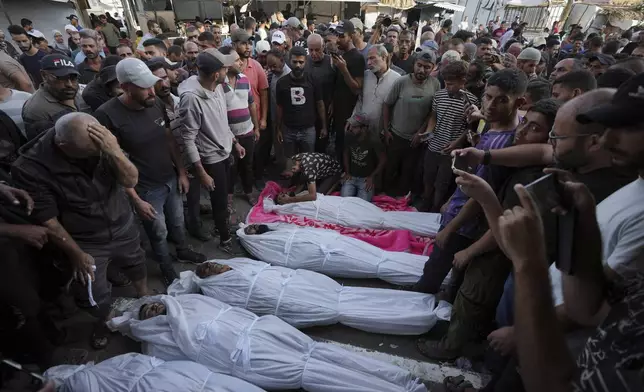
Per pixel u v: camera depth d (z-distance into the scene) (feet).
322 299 9.11
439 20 51.65
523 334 2.80
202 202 15.23
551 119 6.18
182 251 11.46
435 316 8.80
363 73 15.25
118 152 7.07
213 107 10.45
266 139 16.30
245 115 13.55
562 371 2.70
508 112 7.62
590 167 4.91
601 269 3.49
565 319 3.99
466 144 11.78
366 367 7.29
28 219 6.80
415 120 13.71
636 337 2.41
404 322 8.73
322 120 15.97
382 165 14.30
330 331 9.14
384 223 12.57
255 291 9.02
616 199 4.17
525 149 6.09
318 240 10.99
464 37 22.36
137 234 8.95
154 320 8.07
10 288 7.13
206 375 6.82
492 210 4.60
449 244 8.52
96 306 8.43
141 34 32.50
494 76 7.57
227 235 12.10
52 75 8.43
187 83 10.32
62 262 7.89
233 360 7.25
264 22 38.88
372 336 9.01
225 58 10.45
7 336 7.22
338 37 14.94
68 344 8.75
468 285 7.38
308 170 13.46
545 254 2.84
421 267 10.44
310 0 45.75
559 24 55.31
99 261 8.07
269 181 15.76
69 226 7.47
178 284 9.75
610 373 2.45
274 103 16.44
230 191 14.25
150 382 6.57
